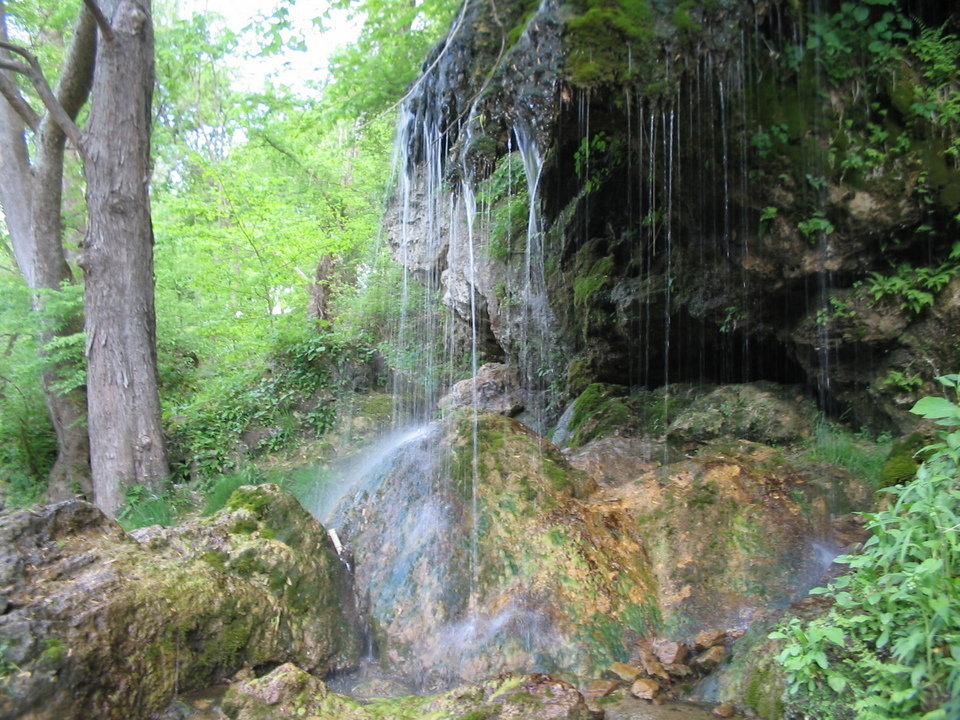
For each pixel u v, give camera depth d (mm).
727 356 6762
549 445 4723
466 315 12062
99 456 8109
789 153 4480
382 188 14805
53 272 9695
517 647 3371
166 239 12797
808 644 2574
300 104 11312
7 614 2465
